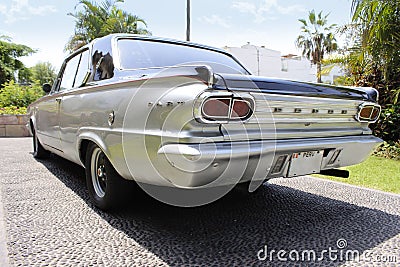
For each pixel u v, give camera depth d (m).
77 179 3.71
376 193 3.31
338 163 2.40
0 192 3.16
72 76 3.36
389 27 6.26
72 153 2.99
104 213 2.57
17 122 9.28
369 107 2.50
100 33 15.26
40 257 1.84
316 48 23.70
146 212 2.59
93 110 2.42
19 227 2.28
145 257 1.86
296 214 2.63
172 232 2.22
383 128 6.84
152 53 2.76
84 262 1.79
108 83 2.30
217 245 2.03
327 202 2.97
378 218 2.56
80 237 2.12
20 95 11.69
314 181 3.81
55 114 3.39
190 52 3.02
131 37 2.84
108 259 1.83
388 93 6.99
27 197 3.00
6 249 1.94
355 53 7.17
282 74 24.06
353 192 3.34
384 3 6.17
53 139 3.54
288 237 2.17
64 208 2.69
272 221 2.46
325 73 9.40
